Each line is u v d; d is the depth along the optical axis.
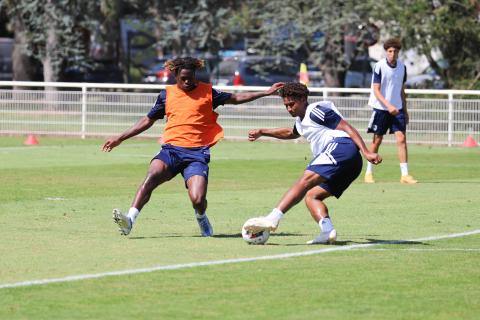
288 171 59.16
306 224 37.41
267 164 63.69
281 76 123.94
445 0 99.44
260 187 50.38
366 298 24.23
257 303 23.55
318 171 31.61
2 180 52.06
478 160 68.81
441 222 38.16
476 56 101.31
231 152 73.31
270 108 83.31
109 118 85.75
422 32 99.81
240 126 84.06
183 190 48.97
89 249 30.91
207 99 34.00
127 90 91.69
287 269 27.78
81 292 24.53
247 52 130.12
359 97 81.62
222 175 56.53
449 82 101.81
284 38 113.62
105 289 24.89
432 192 48.72
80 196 45.56
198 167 33.78
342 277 26.72
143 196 33.34
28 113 87.06
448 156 72.06
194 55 124.31
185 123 33.88
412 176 57.25
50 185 50.00
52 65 118.44
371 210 41.69
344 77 114.50
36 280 25.86
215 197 45.75
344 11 107.88
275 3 112.50
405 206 43.09
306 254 30.27
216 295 24.36
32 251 30.44
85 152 71.44
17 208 41.03
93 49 134.62
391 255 30.30
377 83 52.97
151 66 147.75
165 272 27.11
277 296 24.33
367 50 117.19
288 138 32.72
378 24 108.94
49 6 117.00
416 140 82.62
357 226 36.94
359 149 31.91
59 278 26.16
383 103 52.31
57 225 36.38
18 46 122.19
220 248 31.34
